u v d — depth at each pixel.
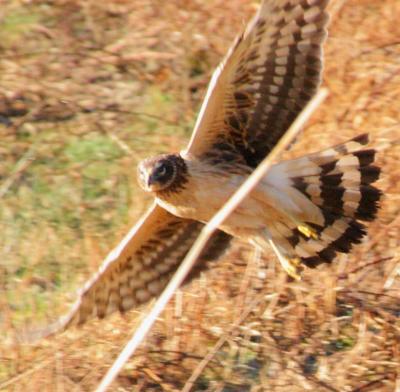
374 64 15.87
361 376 12.00
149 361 12.42
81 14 18.48
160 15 17.77
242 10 17.27
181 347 12.58
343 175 11.09
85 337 12.79
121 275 12.36
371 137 14.48
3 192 15.03
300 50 11.04
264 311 12.74
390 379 11.91
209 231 8.88
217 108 11.12
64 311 13.52
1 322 13.40
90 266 14.00
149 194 15.00
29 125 16.64
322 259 11.55
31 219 15.16
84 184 15.62
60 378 12.12
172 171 11.41
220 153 11.55
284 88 11.20
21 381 12.30
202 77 16.94
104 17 18.30
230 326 12.29
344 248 11.47
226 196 11.48
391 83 15.33
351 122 15.06
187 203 11.59
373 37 16.23
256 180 8.88
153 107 16.70
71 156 16.14
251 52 10.88
